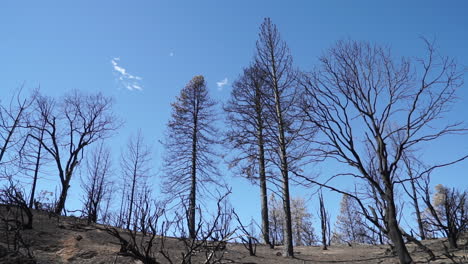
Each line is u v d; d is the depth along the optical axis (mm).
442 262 9391
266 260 11703
